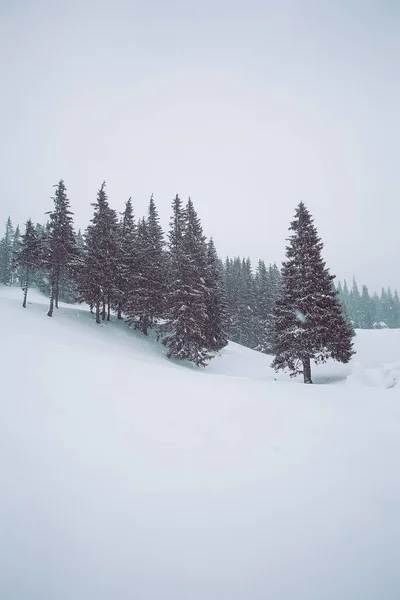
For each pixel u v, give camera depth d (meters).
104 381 8.24
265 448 5.71
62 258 29.00
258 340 51.69
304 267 20.55
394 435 6.62
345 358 19.45
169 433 5.91
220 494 4.19
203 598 2.66
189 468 4.78
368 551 3.30
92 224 31.03
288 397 9.76
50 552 2.93
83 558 2.92
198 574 2.89
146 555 3.05
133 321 30.66
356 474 4.93
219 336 30.64
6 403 5.75
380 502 4.18
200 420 6.75
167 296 27.27
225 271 62.91
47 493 3.71
